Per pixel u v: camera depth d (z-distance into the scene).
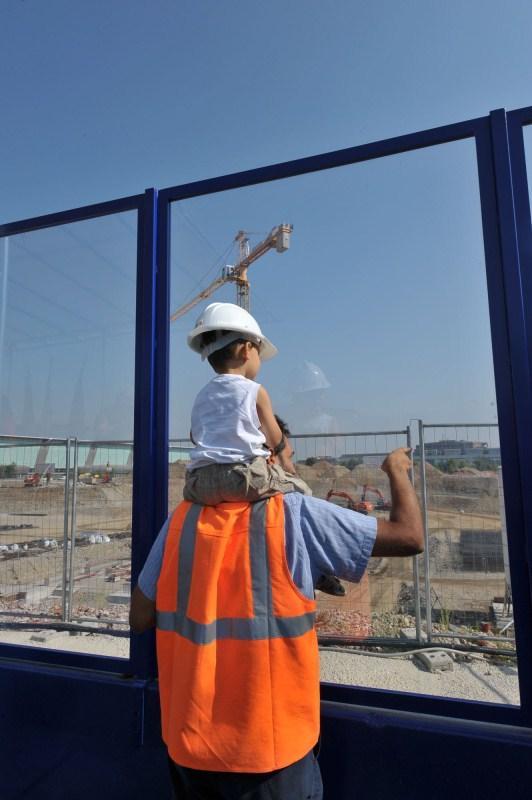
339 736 1.63
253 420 1.47
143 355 2.11
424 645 4.01
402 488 1.47
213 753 1.23
